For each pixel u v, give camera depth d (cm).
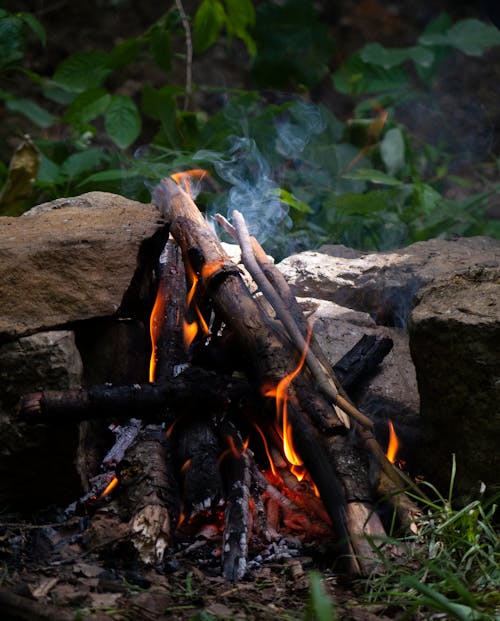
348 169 342
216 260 231
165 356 237
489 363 207
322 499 206
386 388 235
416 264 261
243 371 231
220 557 206
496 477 212
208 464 212
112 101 335
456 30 402
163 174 309
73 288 220
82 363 225
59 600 192
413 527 207
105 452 234
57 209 252
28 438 214
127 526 207
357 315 253
